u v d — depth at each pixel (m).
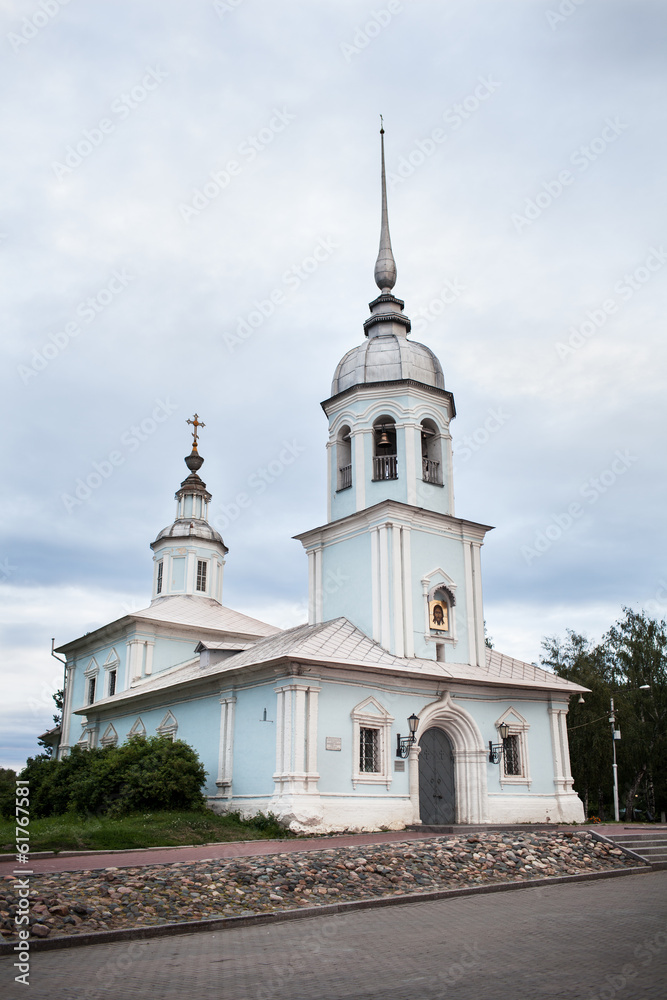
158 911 11.07
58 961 9.00
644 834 19.50
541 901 12.81
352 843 18.58
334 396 29.22
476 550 28.19
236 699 25.03
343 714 22.92
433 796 24.77
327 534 28.34
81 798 24.03
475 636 27.16
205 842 19.08
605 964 8.47
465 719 25.45
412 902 12.72
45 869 13.69
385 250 31.89
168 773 23.16
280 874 13.11
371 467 27.80
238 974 8.32
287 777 21.48
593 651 46.41
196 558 41.53
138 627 35.78
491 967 8.41
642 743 40.81
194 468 43.75
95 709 34.69
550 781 27.02
